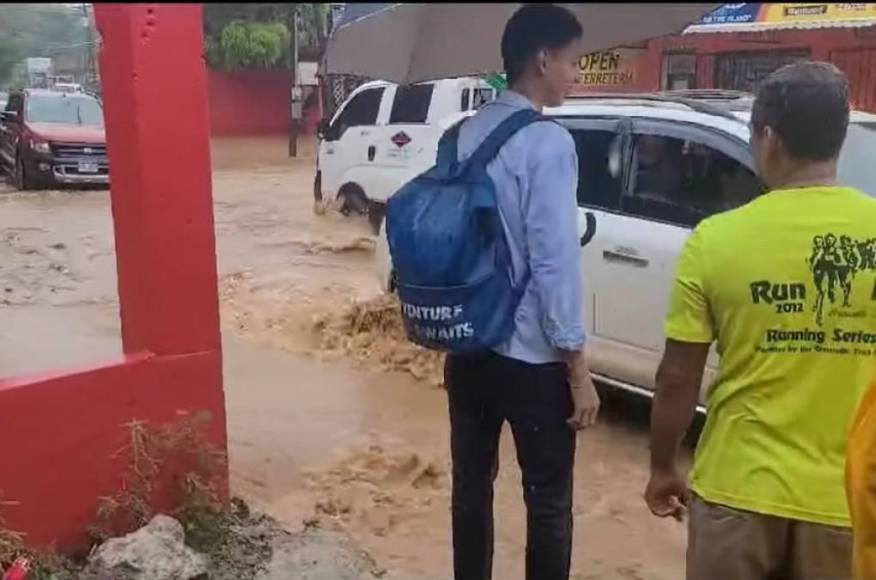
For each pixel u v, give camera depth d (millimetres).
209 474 3732
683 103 5418
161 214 3506
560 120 5781
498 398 2977
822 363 2156
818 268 2123
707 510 2295
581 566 4160
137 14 3252
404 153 11609
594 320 5469
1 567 3264
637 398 6109
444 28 2994
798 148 2162
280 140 29875
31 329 7910
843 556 2199
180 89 3475
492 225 2717
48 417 3365
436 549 4223
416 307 2762
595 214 5445
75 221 13516
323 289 9094
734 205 4840
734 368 2232
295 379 6652
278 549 3814
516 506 4719
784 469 2191
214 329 3686
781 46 13305
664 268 5055
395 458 5176
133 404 3543
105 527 3514
